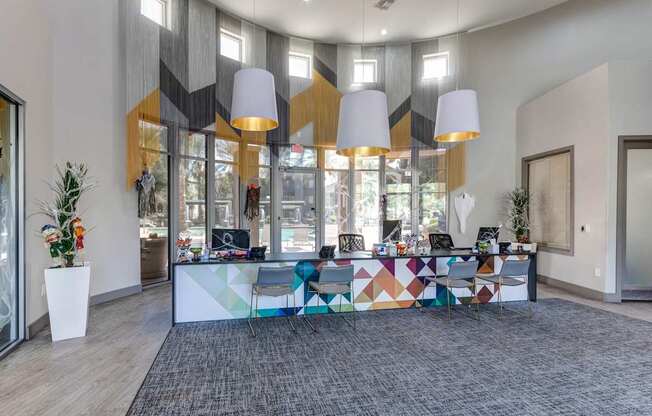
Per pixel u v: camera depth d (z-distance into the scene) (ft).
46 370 9.34
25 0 11.32
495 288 16.39
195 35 19.85
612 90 16.44
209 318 13.48
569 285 18.67
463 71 24.35
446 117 15.29
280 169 24.71
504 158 23.45
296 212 25.35
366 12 21.62
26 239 11.28
